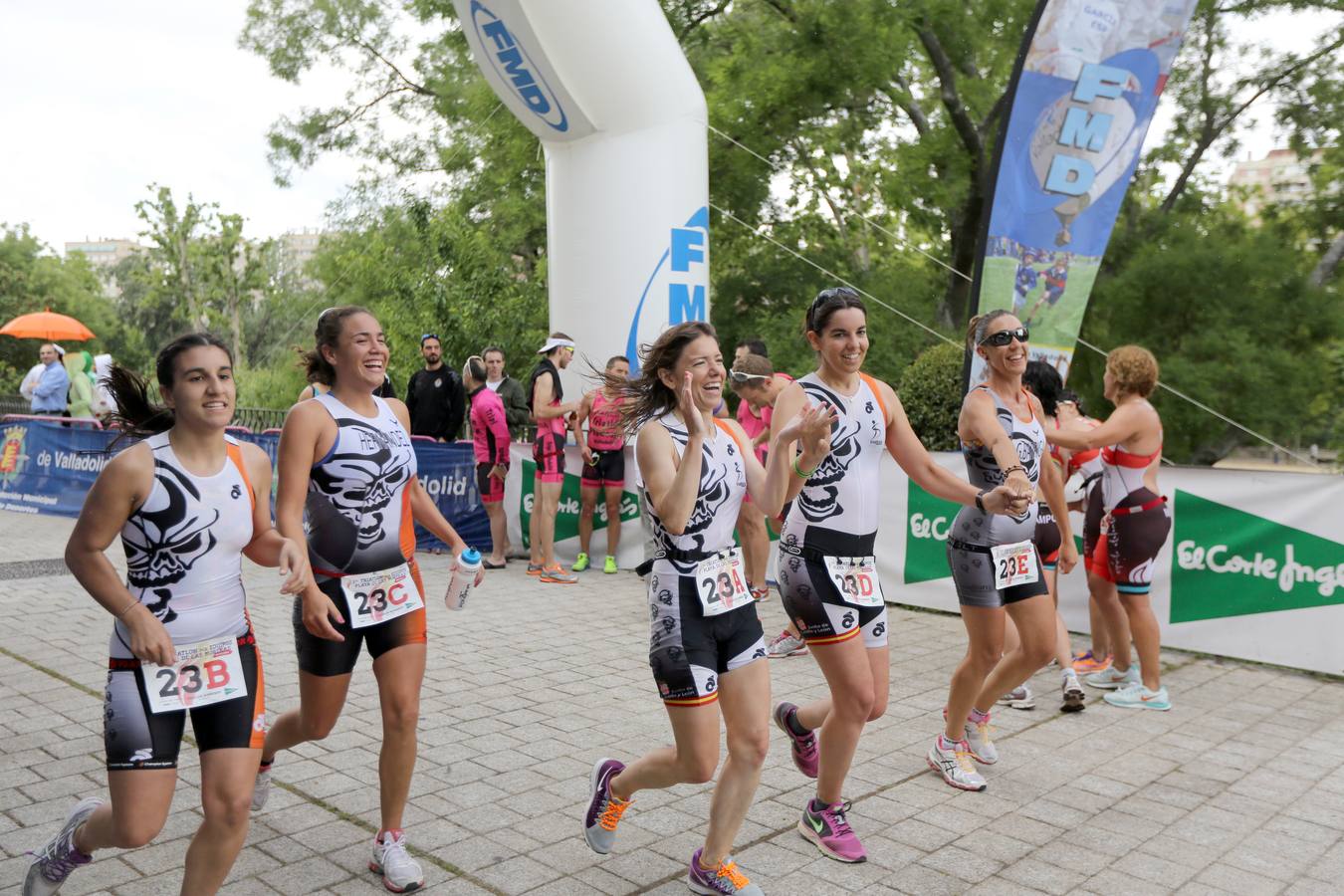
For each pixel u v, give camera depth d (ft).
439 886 10.55
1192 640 19.99
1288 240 57.77
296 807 12.50
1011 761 14.39
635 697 17.16
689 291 31.40
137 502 8.32
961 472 22.97
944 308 63.00
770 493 9.76
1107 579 17.46
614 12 29.09
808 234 63.82
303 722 10.89
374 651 10.63
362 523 10.45
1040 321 25.77
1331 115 55.77
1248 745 15.06
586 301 31.19
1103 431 16.11
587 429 28.32
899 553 24.25
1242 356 52.01
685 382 9.22
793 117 57.62
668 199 30.78
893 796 13.06
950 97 58.85
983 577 13.08
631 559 29.01
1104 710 16.74
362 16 72.02
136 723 8.34
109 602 8.19
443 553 31.71
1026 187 25.16
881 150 62.49
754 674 9.86
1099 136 25.21
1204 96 57.72
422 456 32.14
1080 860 11.27
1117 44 24.88
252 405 71.67
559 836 11.76
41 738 14.80
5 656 19.25
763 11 62.13
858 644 10.99
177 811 12.26
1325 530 18.37
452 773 13.71
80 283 165.07
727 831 10.00
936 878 10.84
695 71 61.11
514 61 29.66
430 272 53.52
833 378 11.30
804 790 13.23
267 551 9.24
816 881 10.75
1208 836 11.89
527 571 28.66
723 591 9.72
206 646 8.59
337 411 10.37
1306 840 11.78
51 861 9.24
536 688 17.67
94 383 44.62
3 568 28.37
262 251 139.64
